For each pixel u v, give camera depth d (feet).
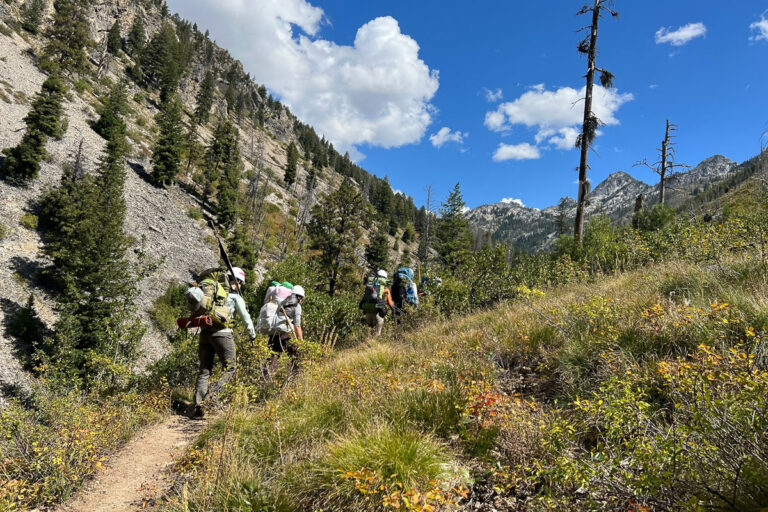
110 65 395.96
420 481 8.32
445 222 159.33
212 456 10.03
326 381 14.64
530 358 14.90
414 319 29.14
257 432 12.21
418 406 11.53
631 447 6.92
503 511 7.73
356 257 127.95
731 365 7.59
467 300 30.89
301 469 9.57
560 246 46.70
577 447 8.07
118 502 10.57
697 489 5.84
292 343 19.51
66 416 15.70
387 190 472.03
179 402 20.57
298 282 43.24
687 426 6.14
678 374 8.33
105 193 155.43
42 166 173.78
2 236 132.46
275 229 309.83
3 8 307.37
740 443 5.80
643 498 5.96
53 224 149.48
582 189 48.19
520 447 9.05
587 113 48.78
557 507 6.89
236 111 620.90
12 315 109.91
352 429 10.32
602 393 9.32
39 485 10.60
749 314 10.86
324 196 128.47
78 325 98.63
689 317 11.24
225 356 17.56
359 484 7.72
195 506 8.94
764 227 19.10
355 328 35.35
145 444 14.71
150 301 144.46
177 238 202.08
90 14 463.01
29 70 253.03
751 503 5.37
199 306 16.70
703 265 18.30
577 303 17.34
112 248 117.60
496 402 10.27
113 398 20.27
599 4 48.70
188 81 546.26
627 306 14.88
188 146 295.69
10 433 13.12
